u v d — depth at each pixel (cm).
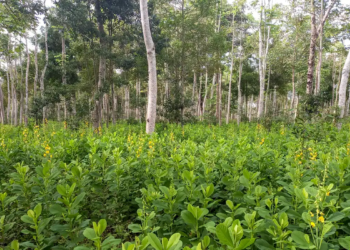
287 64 1927
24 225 293
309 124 774
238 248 138
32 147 525
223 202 322
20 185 291
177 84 1551
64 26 1498
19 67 2500
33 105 1675
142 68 1775
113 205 310
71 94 1973
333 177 285
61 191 224
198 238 203
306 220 180
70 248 219
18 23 929
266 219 209
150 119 845
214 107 2756
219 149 451
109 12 1498
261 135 802
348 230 206
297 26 1545
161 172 310
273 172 355
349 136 614
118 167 324
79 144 542
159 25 1538
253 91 2766
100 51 1388
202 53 1562
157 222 257
